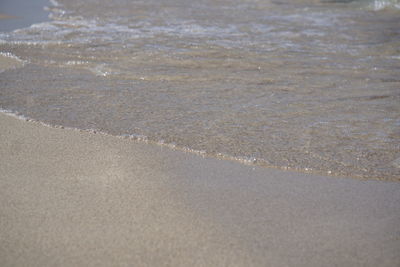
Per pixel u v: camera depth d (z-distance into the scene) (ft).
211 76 17.15
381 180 9.70
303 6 37.73
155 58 19.61
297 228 7.82
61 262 6.80
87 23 28.07
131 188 9.03
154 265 6.79
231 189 9.12
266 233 7.64
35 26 27.12
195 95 15.01
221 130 12.14
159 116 13.09
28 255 6.94
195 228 7.74
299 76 17.37
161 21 28.86
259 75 17.40
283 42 23.29
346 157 10.73
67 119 12.74
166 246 7.23
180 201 8.61
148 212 8.20
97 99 14.48
